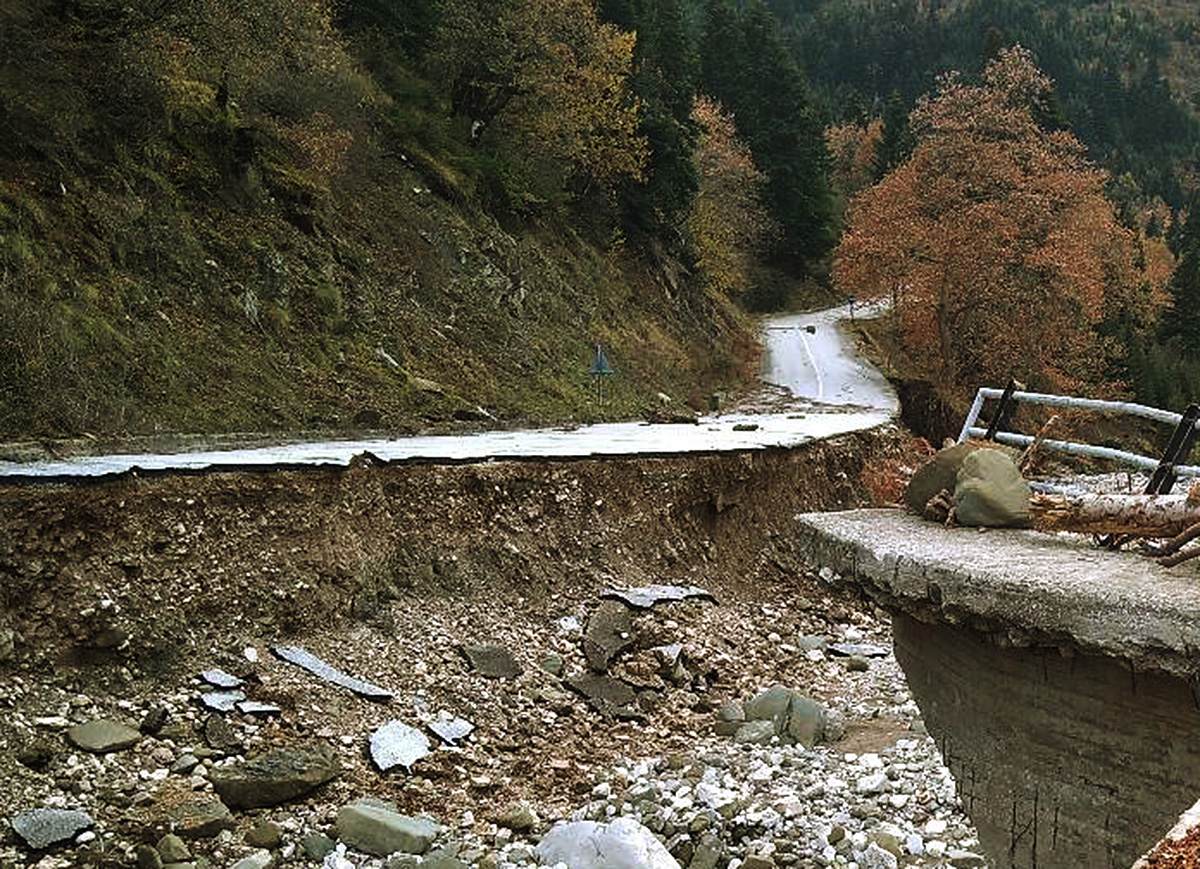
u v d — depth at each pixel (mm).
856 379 48062
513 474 14094
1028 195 42719
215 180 21281
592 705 11016
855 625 15555
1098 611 4805
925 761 9406
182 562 10031
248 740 8664
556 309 34062
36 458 11852
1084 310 42219
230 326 18812
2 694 8281
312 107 26312
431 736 9539
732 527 16844
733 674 12562
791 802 8297
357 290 23375
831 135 107875
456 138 36438
